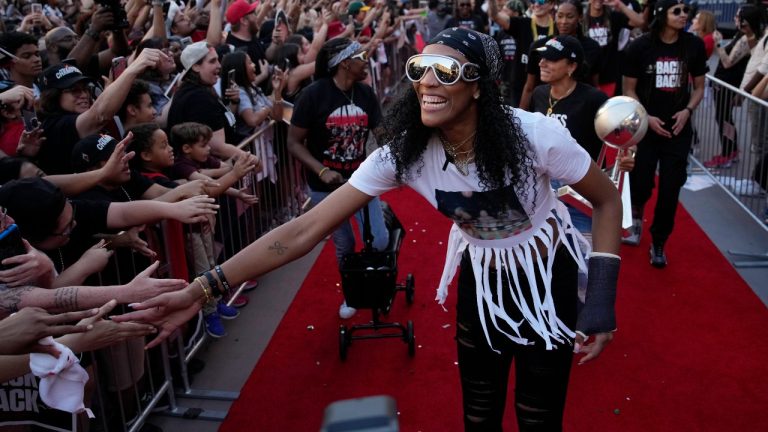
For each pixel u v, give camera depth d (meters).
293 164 6.72
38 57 4.87
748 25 7.62
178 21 7.13
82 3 8.12
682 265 5.66
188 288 2.30
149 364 3.79
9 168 3.45
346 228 4.79
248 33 7.30
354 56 4.61
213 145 4.98
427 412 3.86
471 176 2.28
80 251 3.33
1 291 2.58
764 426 3.66
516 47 7.91
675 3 5.25
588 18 8.48
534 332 2.48
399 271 5.70
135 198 3.94
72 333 2.28
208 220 4.12
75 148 3.73
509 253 2.42
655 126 5.38
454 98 2.11
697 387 4.02
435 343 4.59
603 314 2.26
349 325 4.91
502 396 2.72
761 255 5.75
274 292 5.50
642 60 5.46
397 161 2.30
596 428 3.69
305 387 4.18
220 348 4.69
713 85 7.04
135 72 4.11
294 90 6.80
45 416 2.74
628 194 3.75
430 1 12.50
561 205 2.54
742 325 4.70
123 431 3.54
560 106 4.34
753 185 6.43
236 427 3.83
